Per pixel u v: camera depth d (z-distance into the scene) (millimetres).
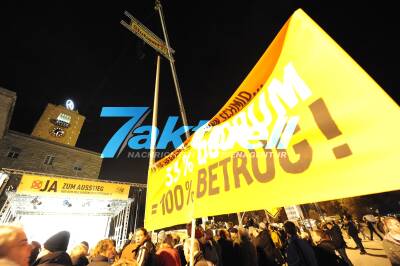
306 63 1303
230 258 4926
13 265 1386
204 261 2980
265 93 1627
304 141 1251
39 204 9812
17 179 9914
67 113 31266
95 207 11406
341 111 1072
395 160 822
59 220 10688
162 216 3084
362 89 1001
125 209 12352
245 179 1687
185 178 2717
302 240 3406
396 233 3475
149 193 3717
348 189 960
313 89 1236
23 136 19312
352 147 993
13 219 9664
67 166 20828
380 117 910
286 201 1273
